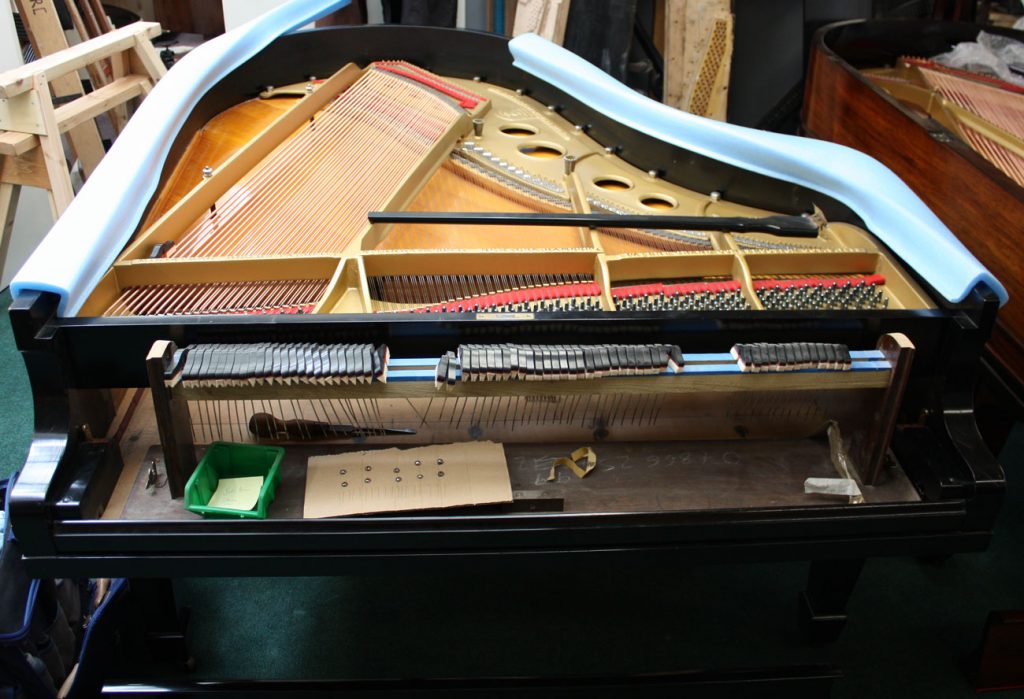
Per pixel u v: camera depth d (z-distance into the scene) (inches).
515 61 113.0
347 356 58.7
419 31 114.3
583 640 89.3
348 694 75.8
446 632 89.6
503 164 97.4
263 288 72.2
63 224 66.4
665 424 70.9
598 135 103.3
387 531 59.1
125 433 67.0
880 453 63.7
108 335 58.9
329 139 97.0
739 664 87.4
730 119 173.8
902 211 73.7
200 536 58.2
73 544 57.7
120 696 74.0
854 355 62.2
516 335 63.3
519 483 64.6
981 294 63.4
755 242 83.0
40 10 126.8
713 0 157.6
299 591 93.8
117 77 129.3
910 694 85.2
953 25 136.7
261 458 63.8
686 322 63.6
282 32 107.6
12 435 112.9
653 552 62.1
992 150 107.6
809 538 62.9
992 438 100.3
